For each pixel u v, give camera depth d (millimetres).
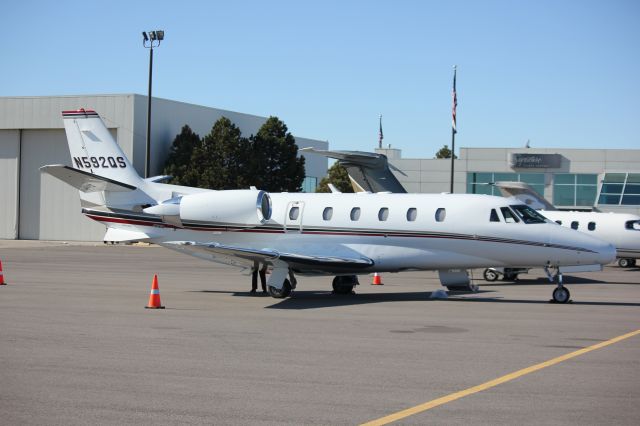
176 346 11797
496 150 58625
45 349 11461
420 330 13609
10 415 7785
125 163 22453
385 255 20109
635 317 15656
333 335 12977
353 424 7488
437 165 59312
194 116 58656
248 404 8234
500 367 10266
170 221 21531
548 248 19016
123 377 9547
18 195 54250
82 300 18109
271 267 20062
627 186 55719
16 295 19094
